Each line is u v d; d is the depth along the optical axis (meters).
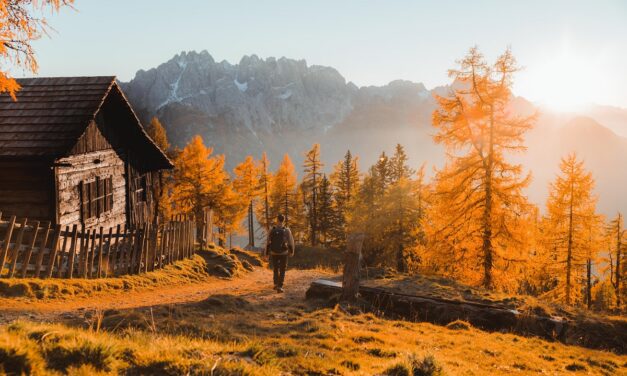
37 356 3.58
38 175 15.12
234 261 22.31
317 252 51.38
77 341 4.02
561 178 30.69
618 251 41.59
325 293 12.43
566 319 11.23
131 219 21.75
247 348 4.98
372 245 43.28
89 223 17.64
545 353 8.88
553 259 31.59
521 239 21.02
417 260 38.97
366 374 4.84
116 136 20.42
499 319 11.01
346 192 61.78
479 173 21.55
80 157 17.11
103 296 11.35
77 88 17.77
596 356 9.14
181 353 4.40
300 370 4.93
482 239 21.77
